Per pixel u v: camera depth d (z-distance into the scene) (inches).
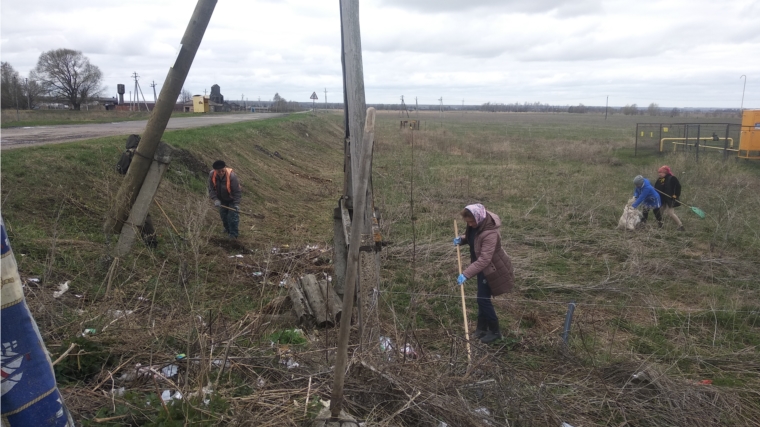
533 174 746.8
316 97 1911.9
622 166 879.1
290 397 130.5
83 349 146.5
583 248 368.2
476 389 146.5
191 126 861.8
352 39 197.2
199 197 402.6
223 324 180.5
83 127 791.7
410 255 328.5
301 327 215.9
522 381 158.1
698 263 331.9
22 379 76.0
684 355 203.9
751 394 175.6
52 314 171.3
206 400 123.6
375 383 138.9
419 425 129.7
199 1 234.5
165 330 160.2
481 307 215.0
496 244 209.6
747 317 244.4
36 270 220.4
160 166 253.6
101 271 234.5
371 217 188.7
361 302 181.0
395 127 1871.3
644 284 292.4
